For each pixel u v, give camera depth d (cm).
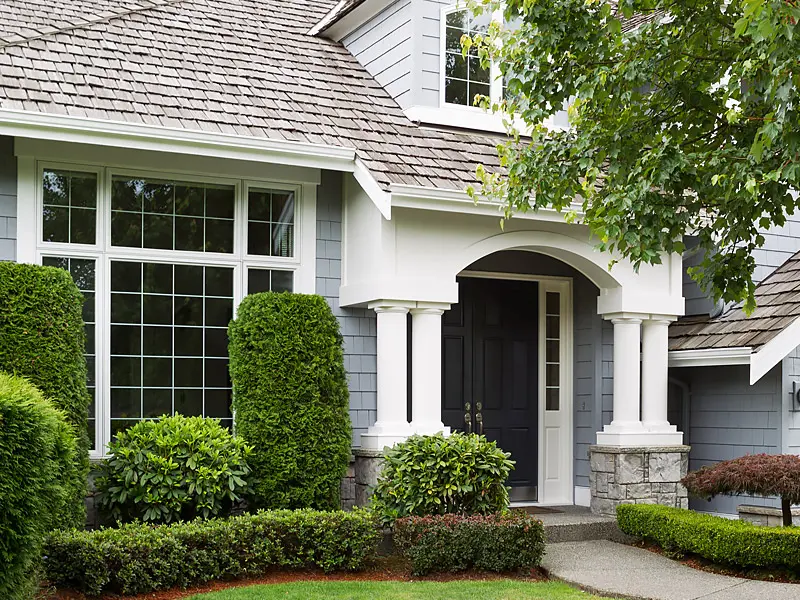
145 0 1188
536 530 877
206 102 973
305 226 1034
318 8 1345
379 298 975
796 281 1144
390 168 972
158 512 861
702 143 783
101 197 946
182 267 982
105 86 940
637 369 1114
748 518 1088
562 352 1236
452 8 1106
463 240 1026
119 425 941
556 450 1223
